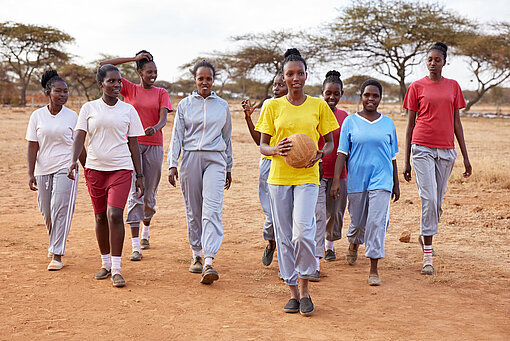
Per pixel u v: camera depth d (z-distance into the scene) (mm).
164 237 7816
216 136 5828
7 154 18969
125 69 62250
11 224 8453
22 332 4090
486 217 9234
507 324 4469
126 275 5746
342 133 5809
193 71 5926
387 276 5910
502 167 15414
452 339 4121
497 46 51250
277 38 55750
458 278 5805
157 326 4266
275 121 4812
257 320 4449
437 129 6230
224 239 7688
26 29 65750
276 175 4719
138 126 5609
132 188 6484
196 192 5871
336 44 49906
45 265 6043
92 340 3977
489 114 52812
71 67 64688
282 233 4730
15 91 69062
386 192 5660
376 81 5875
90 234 7840
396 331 4258
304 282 4645
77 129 5453
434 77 6348
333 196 5711
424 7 48750
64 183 5855
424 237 6129
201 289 5297
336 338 4094
